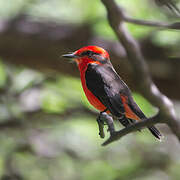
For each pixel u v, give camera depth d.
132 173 13.73
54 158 13.69
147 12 12.63
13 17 13.76
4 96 13.85
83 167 13.78
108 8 6.33
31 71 14.32
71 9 13.84
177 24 5.88
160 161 14.44
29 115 13.96
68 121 14.19
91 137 14.23
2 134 13.46
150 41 12.69
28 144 13.55
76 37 13.25
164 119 5.18
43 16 13.87
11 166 12.99
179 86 12.99
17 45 13.46
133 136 14.92
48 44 13.32
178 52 12.68
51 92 14.03
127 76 12.83
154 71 12.89
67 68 13.51
